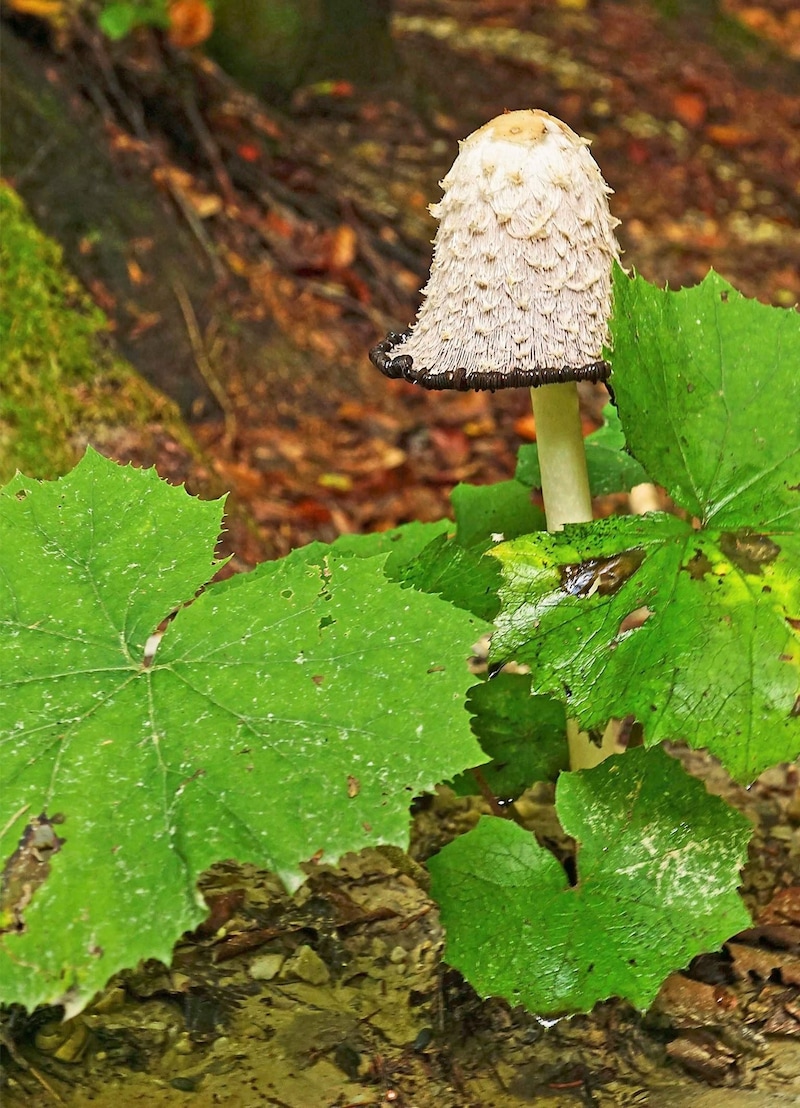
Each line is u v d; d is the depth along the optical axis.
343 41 1.48
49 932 0.28
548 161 0.39
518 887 0.38
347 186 1.36
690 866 0.38
